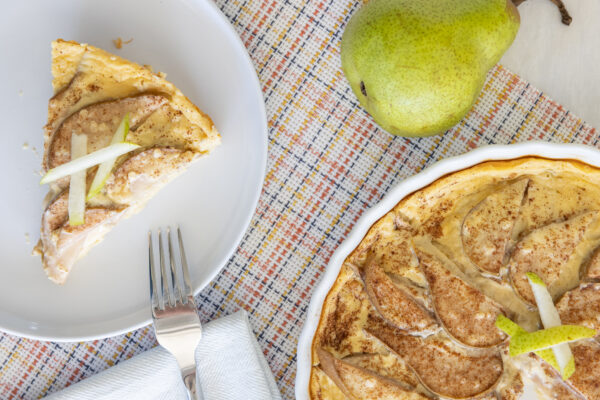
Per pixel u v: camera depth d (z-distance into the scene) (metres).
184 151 0.49
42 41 0.51
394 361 0.48
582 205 0.48
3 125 0.51
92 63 0.49
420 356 0.47
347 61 0.47
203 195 0.51
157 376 0.50
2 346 0.51
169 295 0.49
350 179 0.52
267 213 0.52
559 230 0.47
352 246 0.48
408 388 0.47
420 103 0.46
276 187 0.52
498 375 0.47
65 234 0.48
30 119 0.51
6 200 0.51
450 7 0.45
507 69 0.51
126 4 0.51
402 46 0.45
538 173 0.48
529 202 0.48
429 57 0.45
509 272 0.47
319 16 0.52
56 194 0.49
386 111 0.47
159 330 0.49
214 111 0.51
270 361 0.52
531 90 0.51
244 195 0.51
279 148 0.52
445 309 0.47
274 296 0.52
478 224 0.47
